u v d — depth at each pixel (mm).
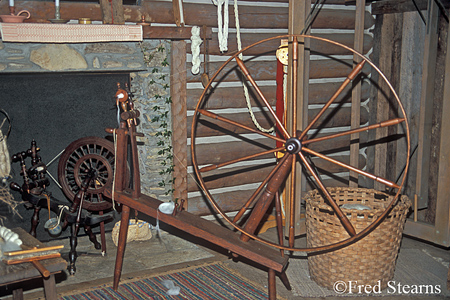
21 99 4547
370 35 5754
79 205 4117
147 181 5039
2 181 4441
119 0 4488
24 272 2646
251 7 5316
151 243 4797
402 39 5078
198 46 4961
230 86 5336
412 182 4953
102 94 4898
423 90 4184
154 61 4844
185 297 3631
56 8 4219
